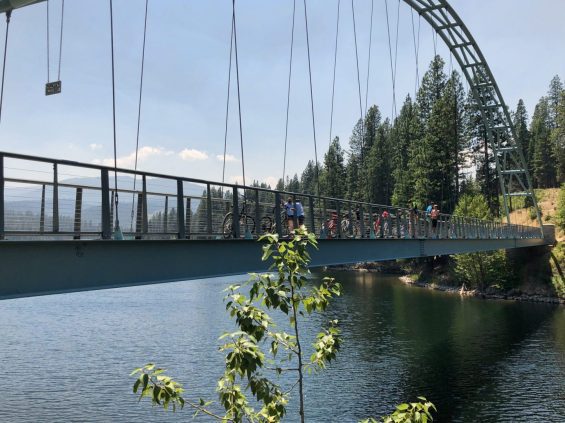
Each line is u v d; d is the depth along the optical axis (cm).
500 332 3844
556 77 14575
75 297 5716
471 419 2139
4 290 942
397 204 8906
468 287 6272
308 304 506
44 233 1012
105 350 3250
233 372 509
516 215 9312
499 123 8819
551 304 5266
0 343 3450
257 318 473
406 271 8688
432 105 9056
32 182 1090
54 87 2005
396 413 555
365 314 4612
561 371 2814
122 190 1385
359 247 2388
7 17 2023
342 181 11506
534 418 2155
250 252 1648
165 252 1320
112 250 1172
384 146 10450
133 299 5506
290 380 2547
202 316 4406
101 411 2286
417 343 3484
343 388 2503
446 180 8206
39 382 2661
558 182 11756
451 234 3984
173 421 2170
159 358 3055
